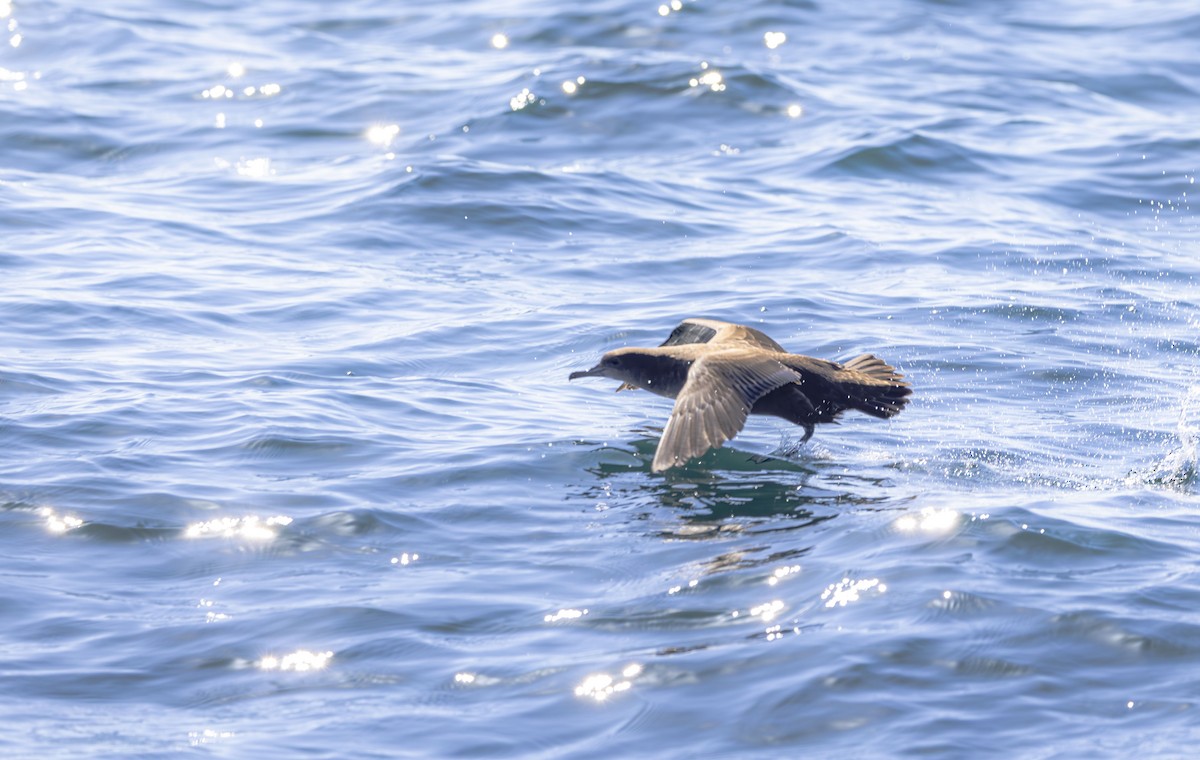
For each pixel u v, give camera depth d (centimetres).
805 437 1316
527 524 1248
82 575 1140
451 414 1545
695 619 1048
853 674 950
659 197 2505
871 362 1324
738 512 1273
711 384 1166
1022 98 3200
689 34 3619
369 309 1939
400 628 1049
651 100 3005
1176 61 3544
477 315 1917
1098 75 3425
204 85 3153
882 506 1271
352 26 3788
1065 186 2602
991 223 2384
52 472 1326
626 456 1426
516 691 959
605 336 1831
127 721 934
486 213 2372
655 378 1301
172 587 1123
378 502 1281
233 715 941
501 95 3014
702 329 1369
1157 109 3206
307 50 3512
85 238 2222
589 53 3353
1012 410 1584
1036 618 1016
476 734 910
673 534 1221
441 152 2750
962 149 2778
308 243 2244
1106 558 1123
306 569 1154
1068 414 1569
